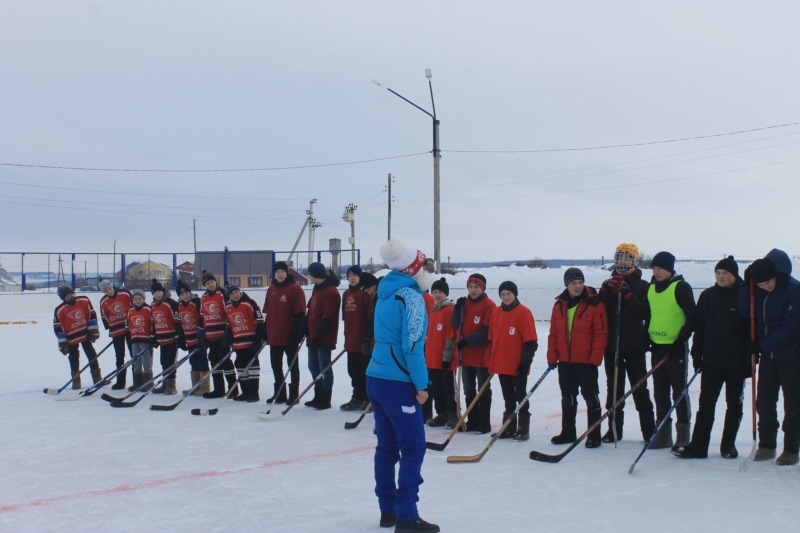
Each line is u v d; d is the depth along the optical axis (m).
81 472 5.17
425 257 3.96
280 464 5.29
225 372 8.61
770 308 4.84
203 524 3.98
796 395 4.86
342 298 7.70
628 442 5.82
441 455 5.46
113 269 26.44
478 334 6.28
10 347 14.85
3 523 4.08
